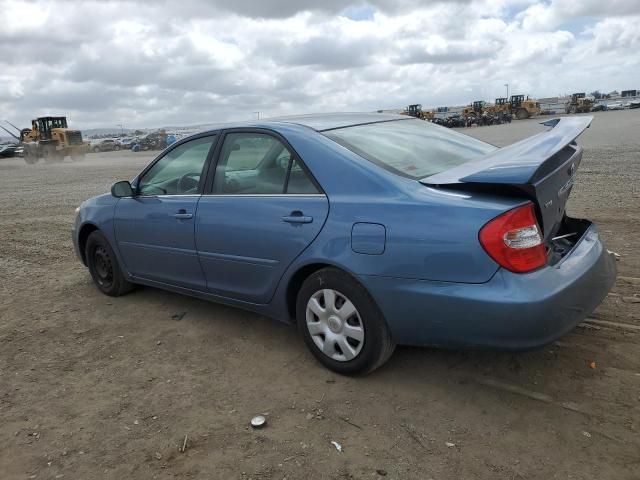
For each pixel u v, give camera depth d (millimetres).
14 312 4961
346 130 3691
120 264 5004
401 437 2775
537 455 2570
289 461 2646
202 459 2703
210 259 3992
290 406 3129
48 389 3498
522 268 2689
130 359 3867
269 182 3639
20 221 10172
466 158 3645
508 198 2791
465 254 2732
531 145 3254
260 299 3752
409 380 3320
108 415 3152
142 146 58656
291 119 3971
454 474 2480
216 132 4113
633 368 3240
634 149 16844
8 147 54656
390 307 3018
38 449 2861
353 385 3305
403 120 4234
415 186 3035
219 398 3271
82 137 43562
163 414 3127
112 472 2648
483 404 3014
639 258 5156
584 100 78625
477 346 2820
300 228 3346
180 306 4855
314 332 3459
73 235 5504
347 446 2732
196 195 4129
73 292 5457
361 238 3059
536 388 3121
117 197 4789
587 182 10266
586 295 2936
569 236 3457
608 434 2678
